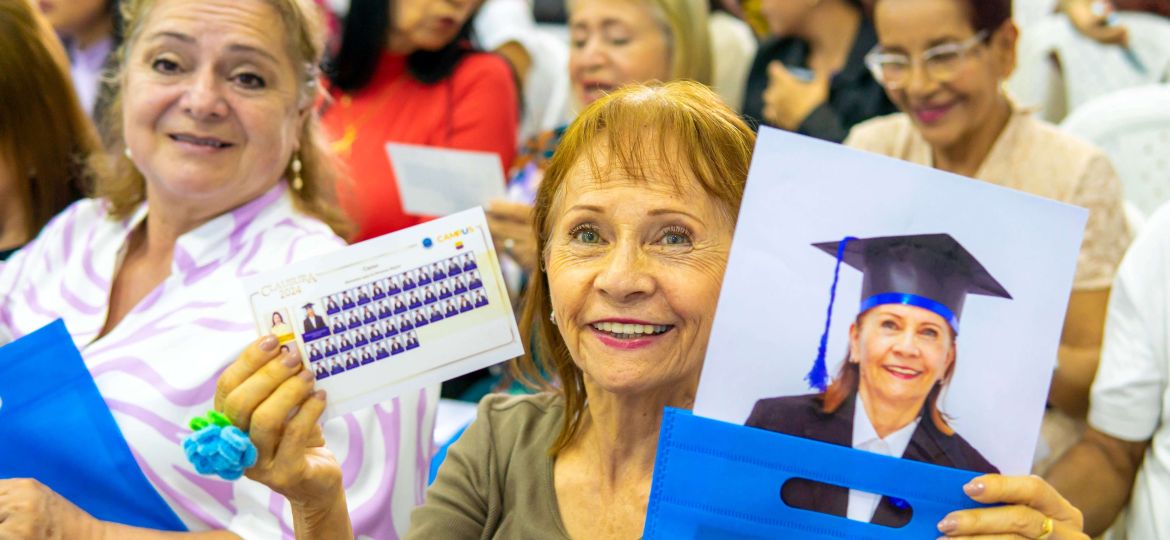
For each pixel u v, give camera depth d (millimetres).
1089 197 2346
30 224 2236
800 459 1103
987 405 1105
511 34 3650
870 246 1103
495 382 2844
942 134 2418
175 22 1740
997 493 1085
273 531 1586
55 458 1554
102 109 2268
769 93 3186
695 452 1113
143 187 1968
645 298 1212
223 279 1768
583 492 1379
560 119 3682
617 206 1220
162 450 1600
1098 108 2986
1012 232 1101
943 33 2322
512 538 1394
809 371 1105
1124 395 1895
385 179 3061
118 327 1778
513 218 2695
